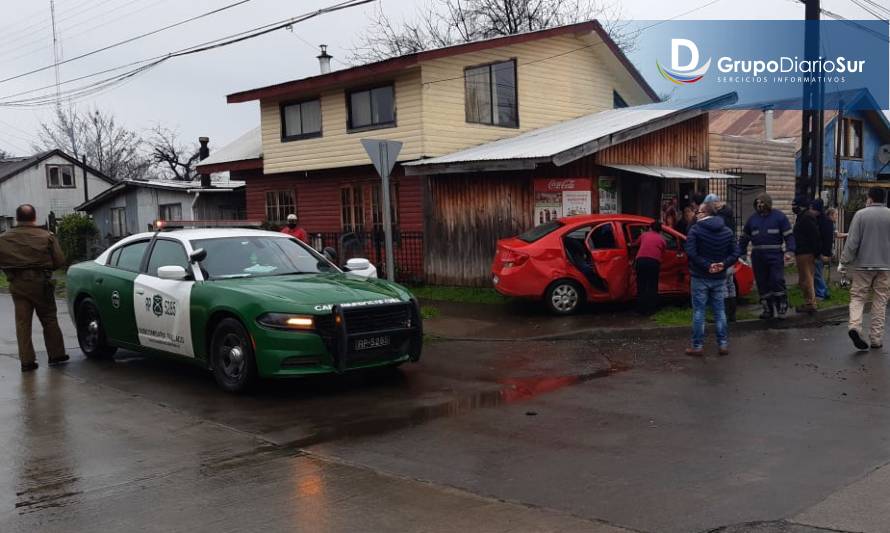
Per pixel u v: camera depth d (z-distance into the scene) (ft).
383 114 56.24
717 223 28.30
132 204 89.66
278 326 22.90
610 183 48.08
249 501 15.05
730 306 33.91
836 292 42.34
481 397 23.29
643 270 35.63
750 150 61.72
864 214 28.25
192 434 19.90
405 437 19.31
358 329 23.71
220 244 27.32
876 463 16.44
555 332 33.53
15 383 26.40
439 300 45.75
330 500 15.03
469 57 55.57
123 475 16.75
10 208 128.16
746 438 18.49
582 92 64.85
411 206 54.75
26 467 17.39
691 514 13.94
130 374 27.63
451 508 14.52
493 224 47.96
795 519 13.58
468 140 55.77
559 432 19.45
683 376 25.44
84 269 30.81
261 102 64.69
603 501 14.71
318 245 60.03
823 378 24.50
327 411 21.99
